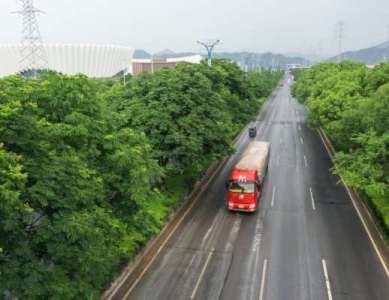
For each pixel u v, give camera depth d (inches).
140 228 924.0
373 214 1262.3
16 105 608.7
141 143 958.4
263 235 1178.0
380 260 1035.3
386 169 1149.1
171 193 1408.7
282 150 2225.6
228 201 1355.8
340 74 2094.0
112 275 903.1
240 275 963.3
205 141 1330.0
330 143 2322.8
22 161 606.2
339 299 870.4
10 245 591.8
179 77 1395.2
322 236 1172.5
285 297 876.6
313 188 1589.6
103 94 1380.4
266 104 4498.0
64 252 608.7
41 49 3814.0
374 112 1161.4
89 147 811.4
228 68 2139.5
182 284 928.9
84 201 663.1
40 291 574.2
